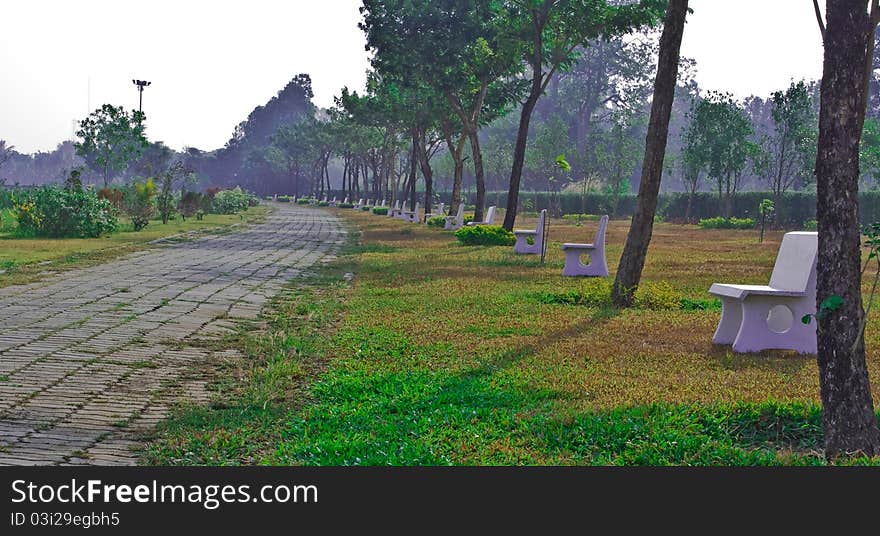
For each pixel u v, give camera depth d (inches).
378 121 2113.7
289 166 4382.4
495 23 1172.5
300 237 1246.9
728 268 757.9
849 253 203.9
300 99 5600.4
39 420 233.8
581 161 2522.1
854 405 204.8
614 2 2615.7
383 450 208.1
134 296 502.0
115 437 222.1
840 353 205.5
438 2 1302.9
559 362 318.7
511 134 3774.6
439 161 3558.1
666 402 251.6
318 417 243.4
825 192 205.5
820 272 207.8
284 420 241.4
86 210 1055.0
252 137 5605.3
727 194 1897.1
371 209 2642.7
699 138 1948.8
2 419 233.5
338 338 371.2
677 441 211.8
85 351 329.4
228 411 248.8
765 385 283.7
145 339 360.2
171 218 1676.9
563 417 230.1
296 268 733.9
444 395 261.6
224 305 479.5
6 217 1246.9
